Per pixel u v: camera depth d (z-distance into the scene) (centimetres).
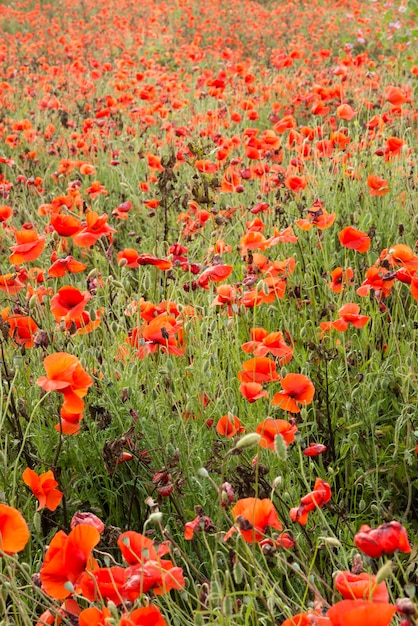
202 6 1672
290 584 212
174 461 232
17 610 201
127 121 754
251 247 338
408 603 151
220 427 236
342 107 497
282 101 831
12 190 556
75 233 312
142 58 1093
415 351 336
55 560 159
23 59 1280
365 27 1231
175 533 254
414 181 468
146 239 482
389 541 156
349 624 131
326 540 180
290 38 1326
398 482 279
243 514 181
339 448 292
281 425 213
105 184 615
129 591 161
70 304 273
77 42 1184
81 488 273
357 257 410
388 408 313
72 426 247
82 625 154
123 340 333
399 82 802
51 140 676
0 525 161
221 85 641
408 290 380
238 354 316
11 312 340
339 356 322
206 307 360
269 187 475
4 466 242
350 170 464
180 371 311
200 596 194
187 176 577
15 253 290
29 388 290
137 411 283
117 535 220
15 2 1931
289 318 346
